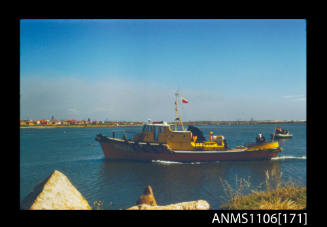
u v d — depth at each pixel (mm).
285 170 24078
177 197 15297
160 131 29250
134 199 15172
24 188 18672
